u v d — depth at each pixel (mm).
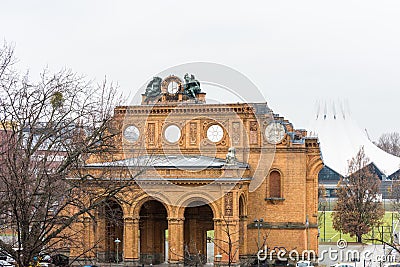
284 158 102750
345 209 130500
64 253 87500
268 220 102438
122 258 101000
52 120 53062
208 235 135375
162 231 104625
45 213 44750
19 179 43125
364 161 139375
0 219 49500
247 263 99188
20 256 41188
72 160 46312
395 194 181875
